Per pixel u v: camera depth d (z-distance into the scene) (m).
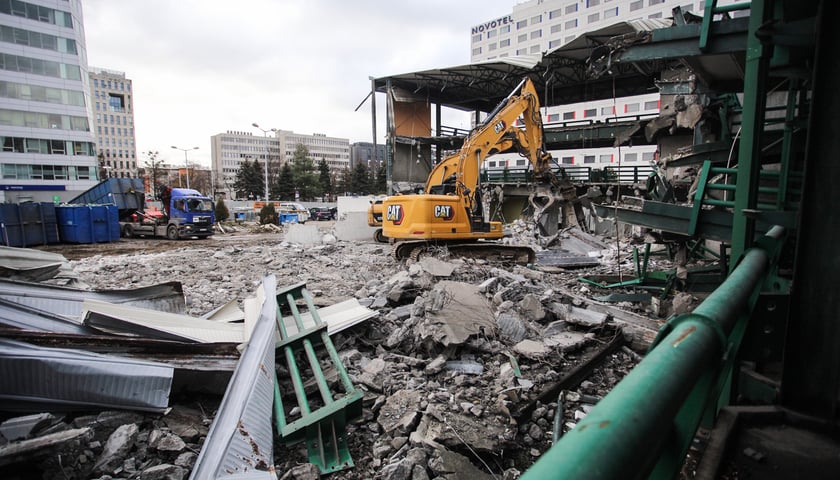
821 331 2.39
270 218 41.19
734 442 2.28
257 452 3.10
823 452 2.18
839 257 2.32
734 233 3.43
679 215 5.86
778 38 3.05
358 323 6.00
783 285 2.97
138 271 12.34
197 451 3.49
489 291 7.90
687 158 9.84
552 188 16.27
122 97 141.12
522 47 79.12
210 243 24.38
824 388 2.39
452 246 13.12
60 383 3.40
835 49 2.31
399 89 32.09
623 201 6.65
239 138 165.62
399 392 4.70
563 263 13.08
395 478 3.43
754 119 3.24
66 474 3.09
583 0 70.25
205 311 7.95
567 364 5.78
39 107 52.66
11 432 3.13
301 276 11.10
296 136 175.25
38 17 51.84
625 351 6.39
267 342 4.55
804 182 2.40
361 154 163.25
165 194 27.53
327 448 3.83
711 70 6.48
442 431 3.99
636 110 53.38
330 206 60.78
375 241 19.08
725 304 1.74
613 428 0.87
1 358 3.23
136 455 3.36
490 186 28.88
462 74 28.45
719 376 1.59
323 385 4.35
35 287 5.40
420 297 6.75
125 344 3.90
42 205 22.98
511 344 6.10
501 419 4.34
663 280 9.02
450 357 5.64
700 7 58.16
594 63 5.52
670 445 1.30
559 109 59.72
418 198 12.59
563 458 0.78
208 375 4.07
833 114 2.30
